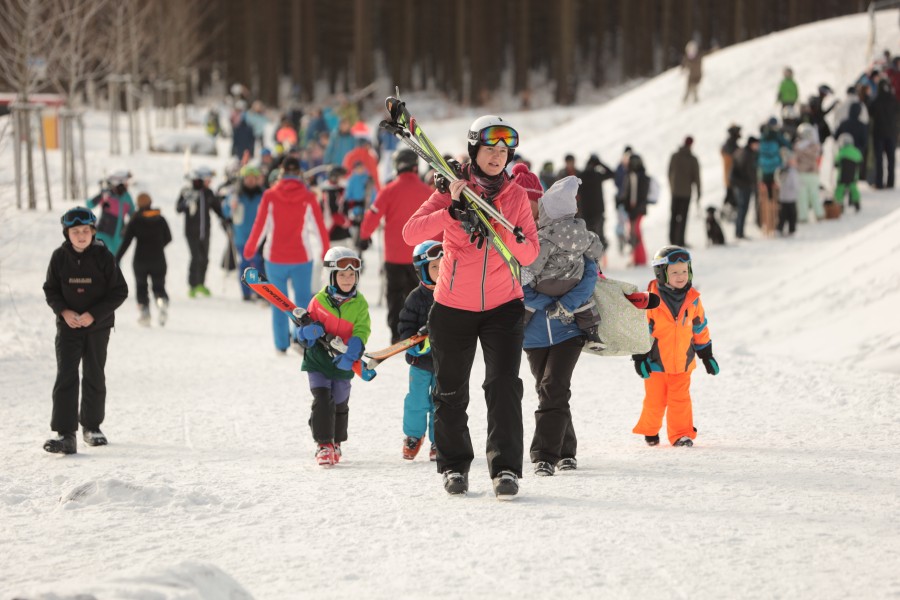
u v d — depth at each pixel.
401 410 26.69
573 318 18.77
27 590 11.57
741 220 64.38
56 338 22.39
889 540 13.58
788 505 15.66
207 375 32.31
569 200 18.62
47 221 64.81
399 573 12.57
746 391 28.64
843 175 67.19
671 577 12.14
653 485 17.36
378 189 55.44
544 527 14.53
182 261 65.12
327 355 20.36
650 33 194.12
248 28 186.25
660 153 96.69
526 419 24.81
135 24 123.31
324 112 97.00
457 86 188.50
